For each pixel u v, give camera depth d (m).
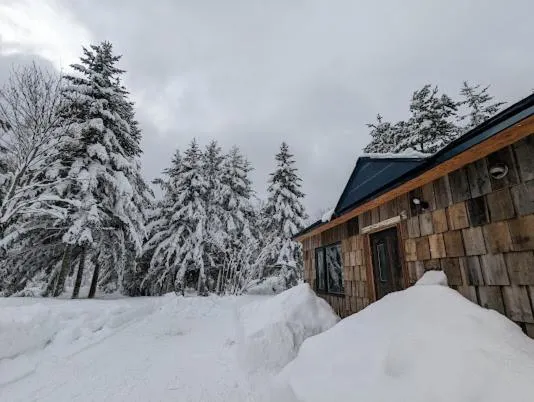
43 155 8.84
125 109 14.91
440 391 1.97
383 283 5.37
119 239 13.85
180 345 5.80
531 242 2.76
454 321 2.70
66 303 8.37
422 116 16.83
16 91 8.27
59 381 4.02
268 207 20.52
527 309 2.76
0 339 4.46
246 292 15.82
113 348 5.54
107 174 12.22
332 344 3.33
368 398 2.24
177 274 16.92
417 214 4.39
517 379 1.88
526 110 2.40
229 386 3.90
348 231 6.72
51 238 12.77
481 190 3.33
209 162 23.50
